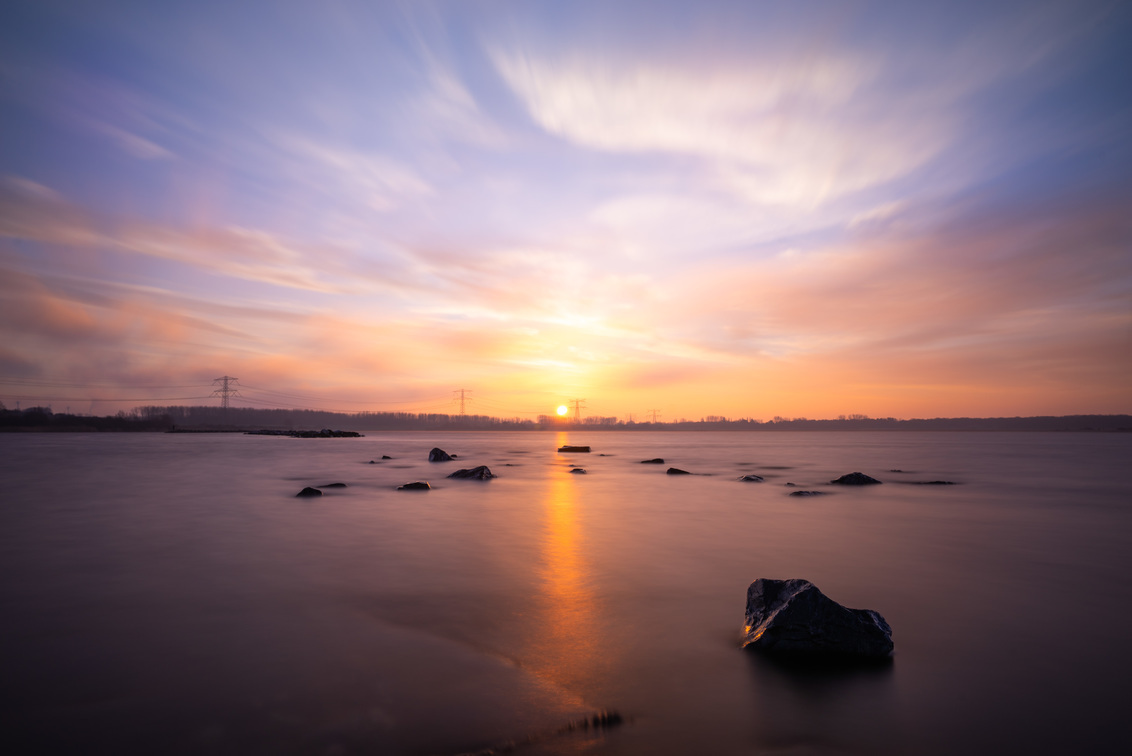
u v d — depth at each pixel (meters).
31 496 18.52
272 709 4.35
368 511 15.36
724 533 12.17
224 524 13.15
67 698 4.51
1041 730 4.16
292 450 54.38
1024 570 8.93
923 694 4.71
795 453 55.69
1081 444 82.31
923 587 7.94
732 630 6.18
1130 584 8.11
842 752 3.87
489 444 87.56
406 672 5.04
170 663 5.19
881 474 29.20
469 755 3.79
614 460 43.91
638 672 5.10
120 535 11.70
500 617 6.59
